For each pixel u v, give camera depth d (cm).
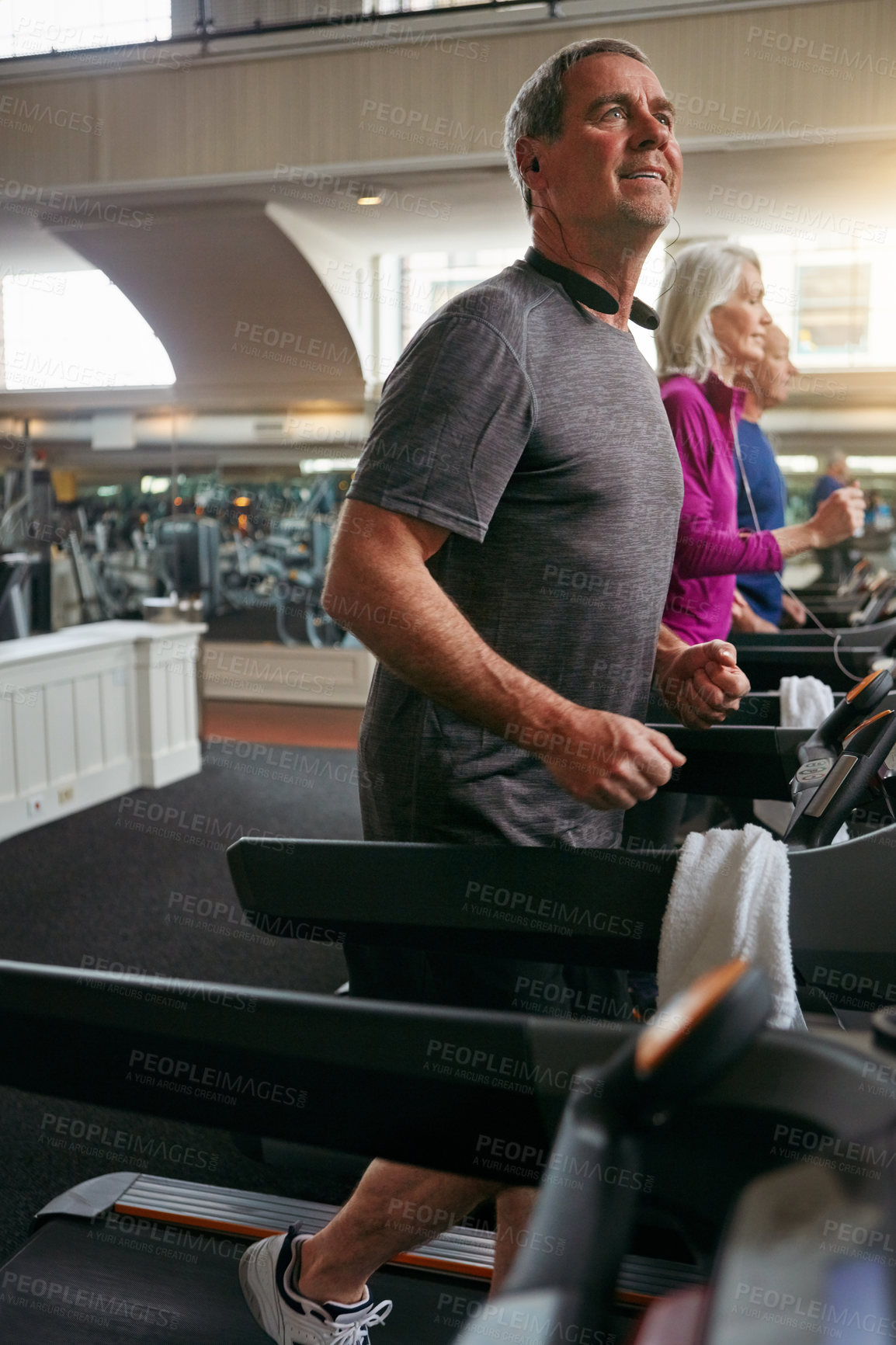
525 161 114
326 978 291
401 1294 139
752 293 274
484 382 101
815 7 468
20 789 443
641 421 112
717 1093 40
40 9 575
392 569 98
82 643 472
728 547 232
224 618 732
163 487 729
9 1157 204
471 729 107
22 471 741
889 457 589
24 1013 64
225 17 551
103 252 664
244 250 639
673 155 111
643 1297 102
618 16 491
